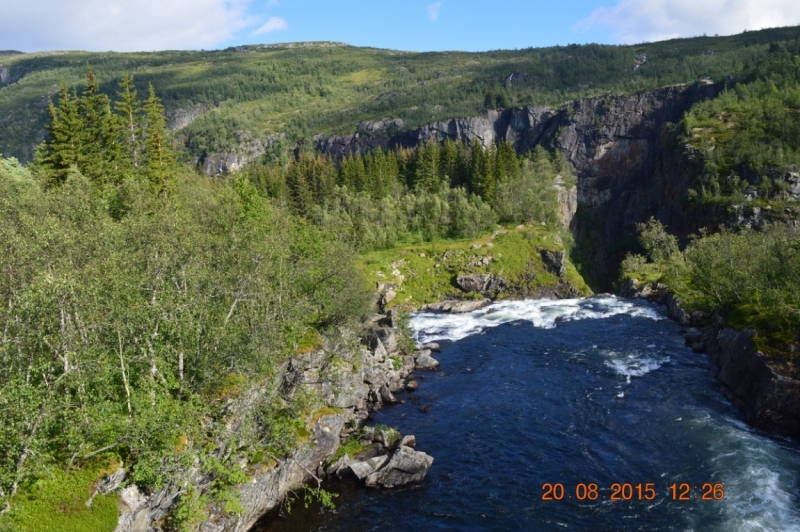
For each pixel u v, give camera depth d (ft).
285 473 98.99
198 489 82.79
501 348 198.90
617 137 593.01
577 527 89.25
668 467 105.81
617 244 497.46
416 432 127.95
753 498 92.22
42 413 63.82
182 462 77.10
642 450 113.60
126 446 77.36
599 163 599.16
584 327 223.92
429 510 95.96
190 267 94.32
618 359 176.35
